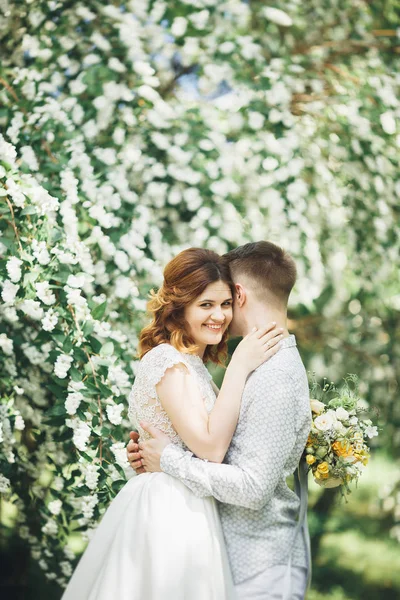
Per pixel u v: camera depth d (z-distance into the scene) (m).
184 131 3.46
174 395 1.97
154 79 3.33
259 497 1.83
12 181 2.51
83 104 3.34
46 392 3.23
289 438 1.89
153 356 2.05
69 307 2.54
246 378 1.98
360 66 4.00
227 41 3.61
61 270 2.53
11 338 3.07
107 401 2.53
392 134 3.77
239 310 2.09
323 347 4.49
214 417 1.91
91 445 2.56
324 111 3.78
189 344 2.11
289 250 3.45
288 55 3.92
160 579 1.83
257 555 1.90
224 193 3.33
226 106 3.43
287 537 1.95
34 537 3.35
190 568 1.84
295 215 3.43
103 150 3.21
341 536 5.29
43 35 3.54
